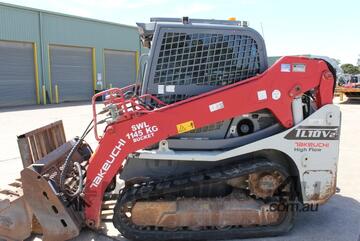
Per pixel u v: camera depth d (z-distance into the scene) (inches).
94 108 148.4
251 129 153.6
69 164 155.6
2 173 249.1
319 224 163.5
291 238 149.3
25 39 826.8
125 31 1080.8
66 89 934.4
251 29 150.4
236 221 147.6
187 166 152.3
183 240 146.6
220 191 150.6
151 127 143.1
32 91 852.0
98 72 1010.1
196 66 150.3
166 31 148.0
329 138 146.9
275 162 148.3
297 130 145.9
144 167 151.8
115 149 143.9
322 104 147.3
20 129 434.0
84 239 150.9
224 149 152.0
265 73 144.6
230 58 151.0
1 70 789.2
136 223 146.3
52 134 183.9
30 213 143.9
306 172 148.2
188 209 145.8
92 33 983.6
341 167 260.4
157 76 150.1
